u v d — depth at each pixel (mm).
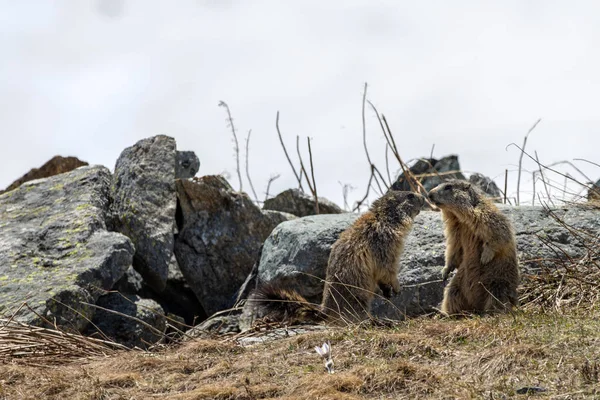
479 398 11867
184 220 26359
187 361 15406
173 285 26250
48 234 24094
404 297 20891
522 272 20672
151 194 25938
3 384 14828
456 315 18953
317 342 15539
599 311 16281
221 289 25891
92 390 13914
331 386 12586
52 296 20844
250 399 12812
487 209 18859
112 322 22219
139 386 14195
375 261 19328
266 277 22625
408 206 19984
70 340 18031
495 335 14375
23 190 26891
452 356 13875
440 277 21016
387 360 13945
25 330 18094
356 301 19000
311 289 21844
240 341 17656
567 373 12375
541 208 22734
